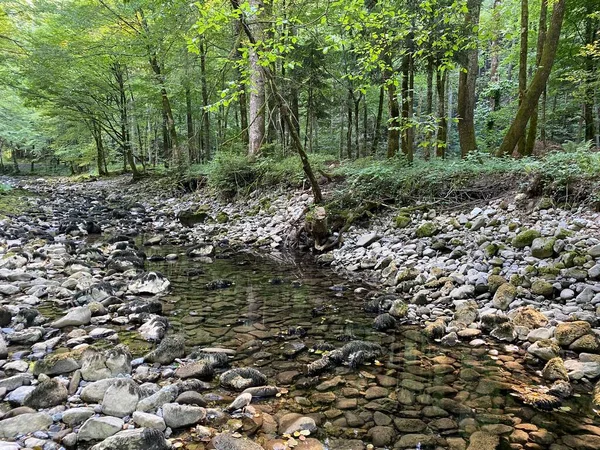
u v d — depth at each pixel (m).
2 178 30.92
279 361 3.65
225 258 8.41
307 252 8.94
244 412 2.77
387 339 4.20
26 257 6.90
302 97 17.69
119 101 24.02
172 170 17.98
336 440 2.48
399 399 2.98
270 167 13.04
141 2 15.05
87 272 6.34
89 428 2.39
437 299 5.31
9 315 4.27
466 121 10.95
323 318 4.85
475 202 8.10
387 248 7.64
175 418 2.57
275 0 8.39
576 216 6.25
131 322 4.52
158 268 7.45
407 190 9.14
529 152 9.74
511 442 2.46
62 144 34.81
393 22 7.44
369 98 19.39
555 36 8.49
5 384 2.95
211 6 6.30
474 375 3.37
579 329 3.75
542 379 3.30
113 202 16.92
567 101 17.84
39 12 14.72
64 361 3.23
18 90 18.14
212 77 16.67
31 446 2.30
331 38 6.83
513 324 4.26
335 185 10.90
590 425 2.64
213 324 4.59
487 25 7.89
